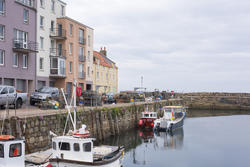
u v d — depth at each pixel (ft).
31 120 51.13
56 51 112.06
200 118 150.00
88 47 133.49
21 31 91.66
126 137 88.28
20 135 47.34
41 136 53.36
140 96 142.20
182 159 64.34
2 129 43.24
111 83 168.35
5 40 84.17
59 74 107.55
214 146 78.64
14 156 36.60
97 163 39.93
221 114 175.94
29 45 94.22
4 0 84.12
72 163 39.86
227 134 98.22
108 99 119.03
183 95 231.50
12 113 57.16
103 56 176.24
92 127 74.38
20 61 90.63
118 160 48.14
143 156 66.49
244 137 92.58
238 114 176.24
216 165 60.13
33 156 42.93
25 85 93.40
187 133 99.66
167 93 198.18
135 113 109.91
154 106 136.87
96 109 78.43
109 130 84.79
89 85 136.67
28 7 94.32
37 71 99.14
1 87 64.90
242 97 223.10
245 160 64.39
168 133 98.89
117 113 91.71
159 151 71.82
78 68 122.93
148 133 97.96
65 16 120.57
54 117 58.08
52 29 110.73
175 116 114.93
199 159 64.75
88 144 40.86
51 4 109.91
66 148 40.91
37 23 99.91
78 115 67.51
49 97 77.87
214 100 227.40
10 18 86.22
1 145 36.22
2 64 83.35
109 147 53.06
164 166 58.49
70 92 117.70
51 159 40.45
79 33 125.08
